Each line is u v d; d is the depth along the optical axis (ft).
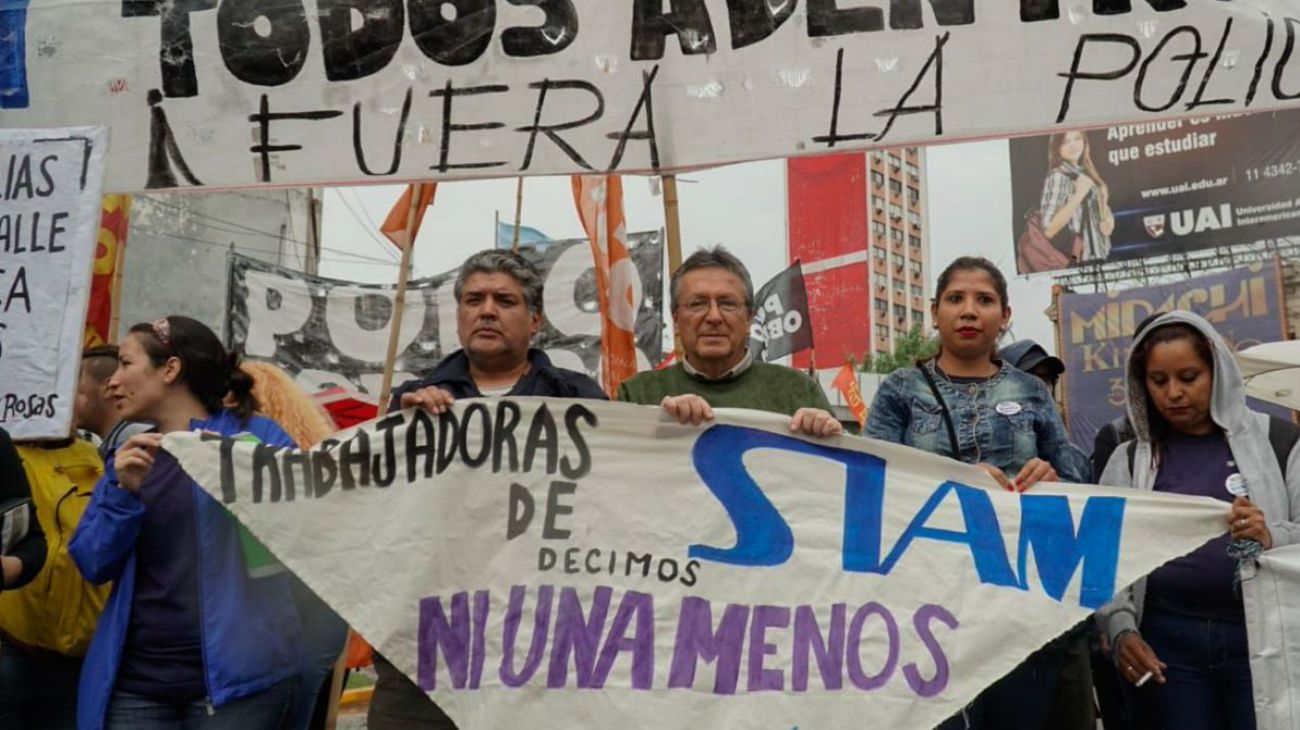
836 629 11.45
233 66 14.74
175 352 12.04
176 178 14.74
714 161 14.17
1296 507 12.16
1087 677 13.01
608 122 14.32
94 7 15.01
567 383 13.09
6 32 15.08
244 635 11.42
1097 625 12.91
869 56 14.02
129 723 11.13
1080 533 11.63
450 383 12.95
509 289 12.74
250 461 11.37
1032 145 54.80
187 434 11.32
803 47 14.10
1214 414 12.47
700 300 13.00
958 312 13.25
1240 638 12.01
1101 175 52.85
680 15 14.25
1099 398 48.08
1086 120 13.76
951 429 13.14
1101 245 52.44
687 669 11.34
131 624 11.29
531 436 11.85
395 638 11.28
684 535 11.69
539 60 14.39
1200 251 50.88
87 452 14.64
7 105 15.07
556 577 11.55
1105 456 14.11
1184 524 11.53
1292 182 48.57
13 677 13.87
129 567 11.35
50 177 13.43
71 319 13.12
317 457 11.51
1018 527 11.71
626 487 11.80
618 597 11.51
